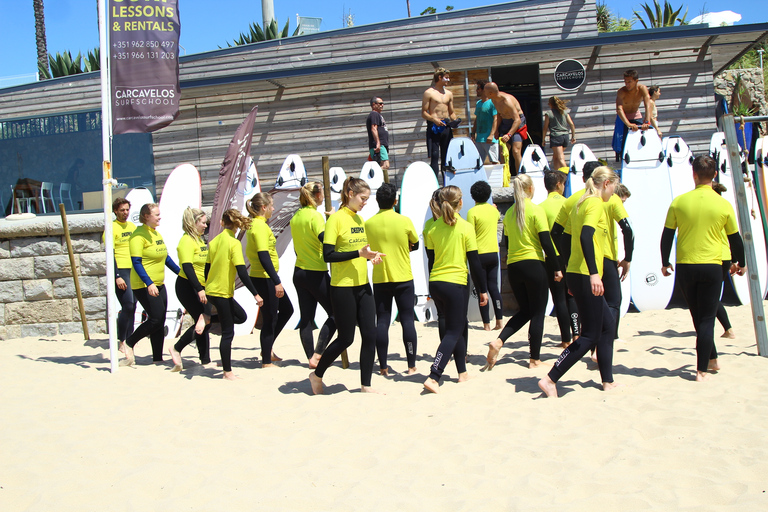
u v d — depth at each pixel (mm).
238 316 5715
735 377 4824
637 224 8383
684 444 3516
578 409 4227
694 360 5395
